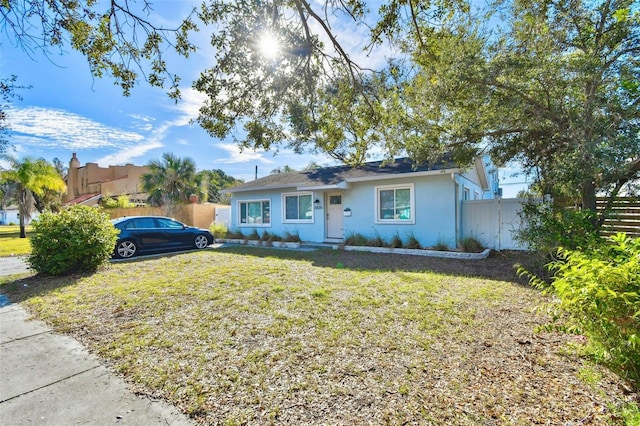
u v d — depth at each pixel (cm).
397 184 1102
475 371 281
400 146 752
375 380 272
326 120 579
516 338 346
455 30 563
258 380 277
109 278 685
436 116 705
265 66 445
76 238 712
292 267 777
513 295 507
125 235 989
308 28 427
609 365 237
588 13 527
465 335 357
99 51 404
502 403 236
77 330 402
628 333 212
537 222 582
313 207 1322
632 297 205
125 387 273
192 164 2042
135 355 330
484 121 654
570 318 280
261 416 230
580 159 498
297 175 1498
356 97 555
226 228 1627
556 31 542
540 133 641
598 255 259
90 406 247
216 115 478
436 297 502
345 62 489
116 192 3116
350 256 957
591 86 507
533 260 590
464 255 896
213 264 838
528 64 523
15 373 298
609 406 224
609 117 496
